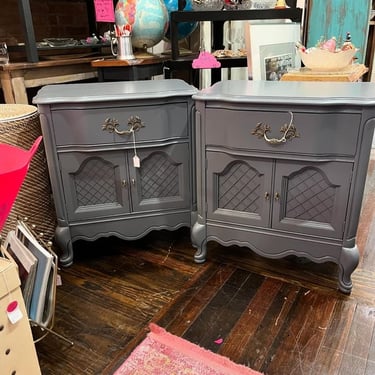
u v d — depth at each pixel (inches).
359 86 56.9
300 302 56.1
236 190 59.3
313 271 63.7
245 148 54.9
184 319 53.3
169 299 57.5
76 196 62.4
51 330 48.2
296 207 56.2
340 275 57.2
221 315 53.9
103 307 56.1
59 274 63.9
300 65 91.0
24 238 50.6
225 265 65.9
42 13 94.4
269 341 49.2
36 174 64.6
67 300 57.6
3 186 35.8
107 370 45.5
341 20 99.7
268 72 83.7
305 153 51.7
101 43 90.1
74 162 59.9
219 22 100.7
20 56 86.8
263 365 45.7
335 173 51.8
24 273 47.4
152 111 58.5
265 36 82.3
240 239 61.9
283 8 79.5
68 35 101.9
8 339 36.4
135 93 57.6
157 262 67.3
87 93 58.2
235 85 62.0
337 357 46.5
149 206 65.1
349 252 54.9
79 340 49.9
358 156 49.9
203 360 46.4
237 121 53.8
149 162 62.5
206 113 55.9
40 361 46.8
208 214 62.9
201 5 79.9
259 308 55.1
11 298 35.9
